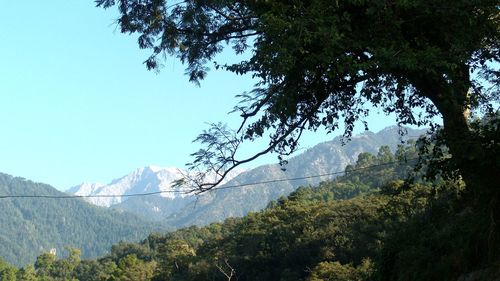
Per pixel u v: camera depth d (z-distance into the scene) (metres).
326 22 8.80
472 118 10.73
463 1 9.01
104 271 131.50
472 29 9.35
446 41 9.49
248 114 10.40
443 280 11.62
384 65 8.79
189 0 11.80
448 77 9.55
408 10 9.41
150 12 12.06
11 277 141.00
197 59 12.48
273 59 8.65
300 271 65.56
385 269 15.30
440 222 14.16
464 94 10.26
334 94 10.76
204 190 11.04
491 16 9.77
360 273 48.03
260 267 72.31
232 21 11.84
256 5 9.61
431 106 11.39
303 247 66.38
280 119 10.31
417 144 11.12
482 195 10.40
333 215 68.00
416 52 9.26
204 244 96.19
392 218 16.78
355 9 9.28
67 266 151.38
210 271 75.81
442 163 10.35
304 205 80.69
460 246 11.75
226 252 77.12
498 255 9.88
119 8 12.12
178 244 97.88
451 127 9.93
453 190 13.15
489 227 10.33
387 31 9.17
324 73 9.30
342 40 8.91
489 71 10.47
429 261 12.87
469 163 9.78
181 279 80.38
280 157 11.30
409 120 11.59
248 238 77.94
